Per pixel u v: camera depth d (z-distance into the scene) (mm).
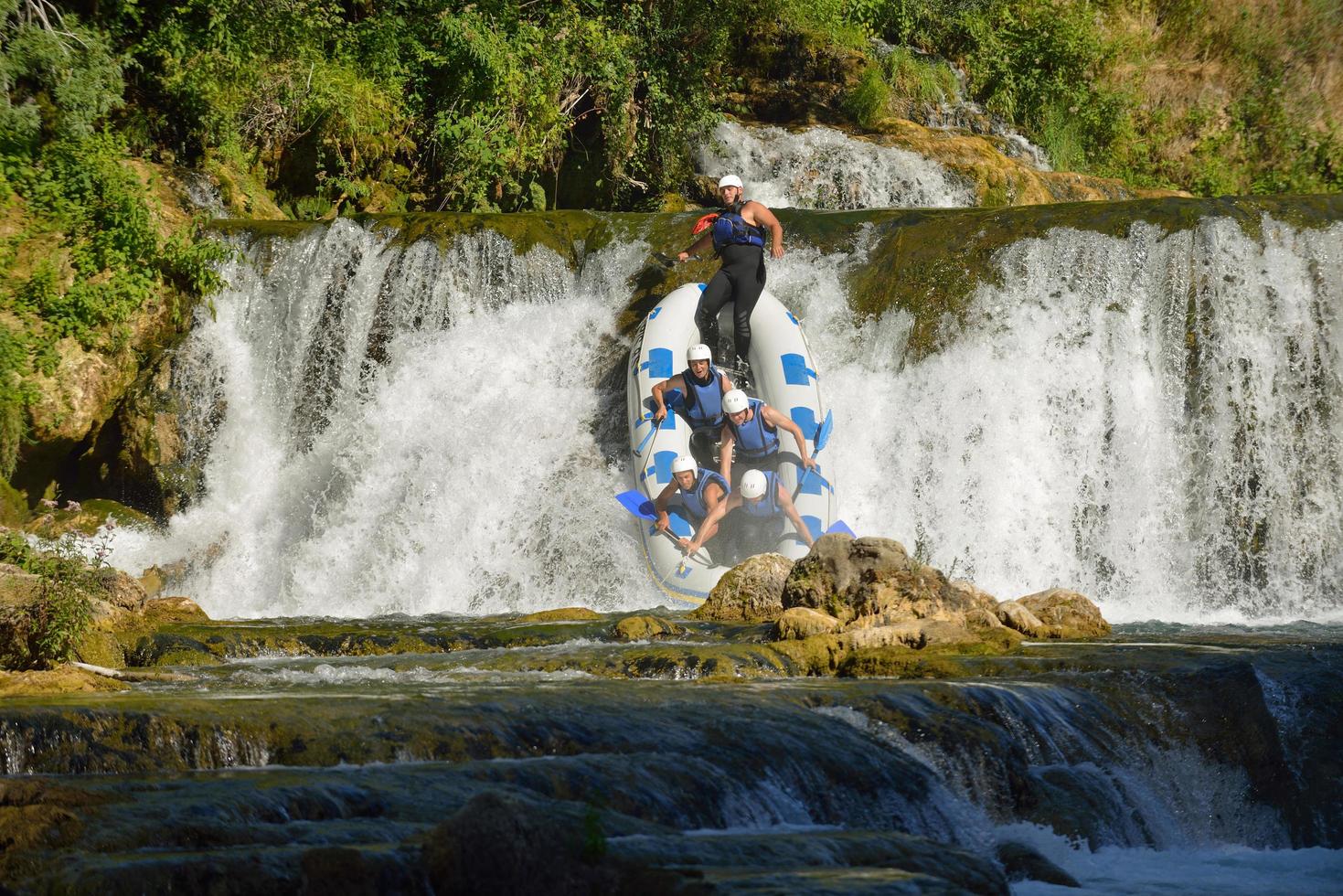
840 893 9914
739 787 13773
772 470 33531
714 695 17172
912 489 36469
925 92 68000
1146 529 34906
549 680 19891
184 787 12227
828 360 38531
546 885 9734
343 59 50750
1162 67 75500
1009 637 22516
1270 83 74875
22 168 40125
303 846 10633
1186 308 36062
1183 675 19047
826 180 58188
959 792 15641
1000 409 36406
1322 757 18750
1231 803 17938
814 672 21531
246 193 46594
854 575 24609
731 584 27609
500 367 40062
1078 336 36750
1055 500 35562
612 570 34844
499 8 54438
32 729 13688
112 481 39438
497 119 52750
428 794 12422
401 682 19766
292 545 37750
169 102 46781
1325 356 35250
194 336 41156
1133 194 61562
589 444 37938
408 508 37625
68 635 21438
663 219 42469
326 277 41812
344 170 50125
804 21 65625
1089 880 14484
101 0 45375
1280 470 34750
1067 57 72062
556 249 42188
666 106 58406
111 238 40219
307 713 14930
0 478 37781
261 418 40781
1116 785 16812
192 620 29203
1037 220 38438
